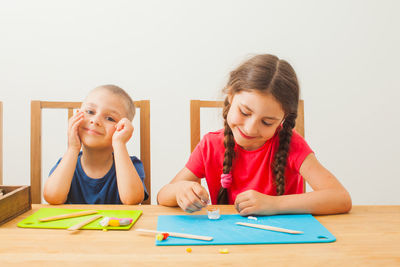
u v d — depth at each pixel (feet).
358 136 7.03
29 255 1.55
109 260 1.49
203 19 6.75
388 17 6.86
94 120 3.26
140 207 2.58
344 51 6.89
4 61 6.60
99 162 3.58
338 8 6.83
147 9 6.71
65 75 6.68
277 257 1.53
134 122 6.56
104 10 6.68
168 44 6.74
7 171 6.69
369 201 7.14
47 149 6.66
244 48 6.81
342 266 1.44
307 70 6.88
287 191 3.45
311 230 1.94
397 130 7.06
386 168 7.11
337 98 6.95
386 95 6.98
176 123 6.81
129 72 6.75
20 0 6.56
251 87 2.50
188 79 6.77
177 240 1.75
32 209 2.47
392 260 1.50
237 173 3.48
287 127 3.19
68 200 3.59
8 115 6.64
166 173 6.86
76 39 6.67
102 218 2.20
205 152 3.59
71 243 1.72
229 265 1.44
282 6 6.81
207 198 2.41
